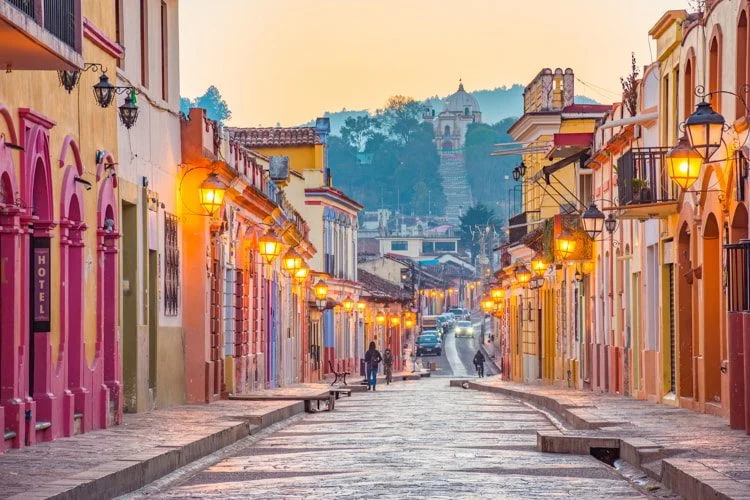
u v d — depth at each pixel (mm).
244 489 17844
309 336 68250
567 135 49312
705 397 30469
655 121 36844
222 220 37719
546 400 40469
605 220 41688
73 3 19672
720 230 28469
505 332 80562
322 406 41531
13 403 20469
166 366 32875
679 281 33312
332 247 83500
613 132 44031
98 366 25359
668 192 33750
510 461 21547
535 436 27438
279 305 54250
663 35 35156
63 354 23109
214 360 37281
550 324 60562
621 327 42875
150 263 31609
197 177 35250
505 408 40375
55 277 22781
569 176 60406
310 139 81000
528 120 64562
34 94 21469
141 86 30422
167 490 18000
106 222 26219
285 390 47406
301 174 80188
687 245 33219
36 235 22172
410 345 127375
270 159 62000
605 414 30203
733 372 24953
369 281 104875
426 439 26719
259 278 47344
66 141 23203
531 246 61000
